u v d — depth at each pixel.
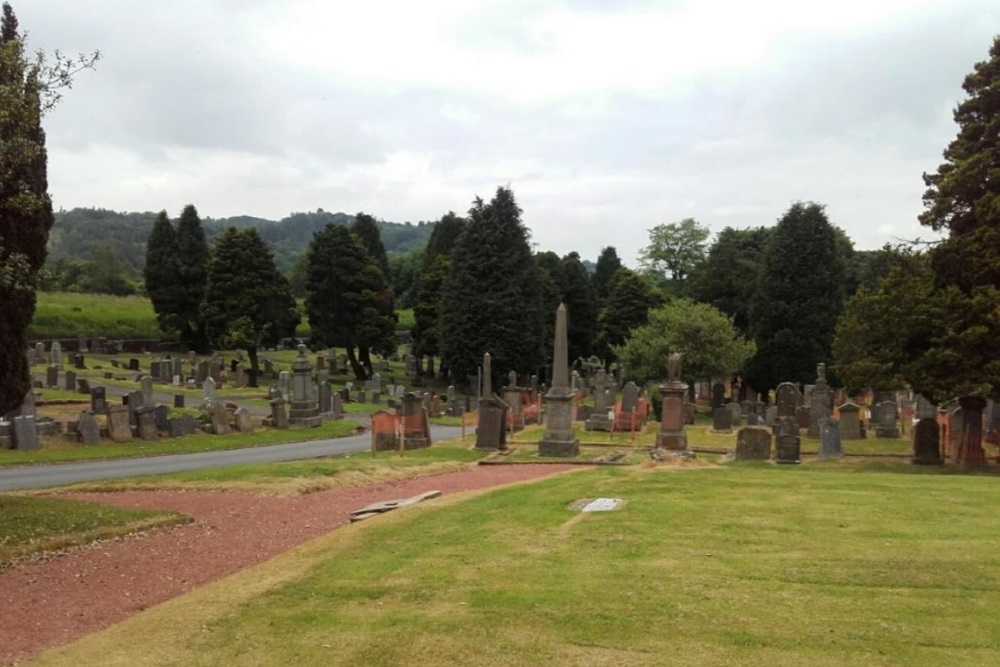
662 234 106.44
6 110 11.48
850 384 25.80
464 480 20.80
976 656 7.01
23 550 12.38
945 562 9.77
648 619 7.96
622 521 12.54
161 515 15.27
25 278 13.02
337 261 63.62
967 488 15.35
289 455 27.62
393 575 10.03
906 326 23.98
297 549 12.39
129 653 7.86
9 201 12.50
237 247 61.16
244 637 8.12
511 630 7.77
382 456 26.06
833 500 13.95
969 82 25.67
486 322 61.91
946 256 25.02
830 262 58.47
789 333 57.09
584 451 28.03
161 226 70.12
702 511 13.12
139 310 82.00
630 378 48.91
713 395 48.62
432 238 89.06
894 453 28.00
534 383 60.03
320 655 7.46
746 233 86.75
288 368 65.38
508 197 62.59
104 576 11.54
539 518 13.16
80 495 18.11
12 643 8.70
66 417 31.36
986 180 24.73
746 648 7.23
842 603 8.42
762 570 9.63
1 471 22.38
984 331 22.33
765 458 25.36
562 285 81.44
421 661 7.17
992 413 30.34
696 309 47.59
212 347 71.94
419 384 67.06
